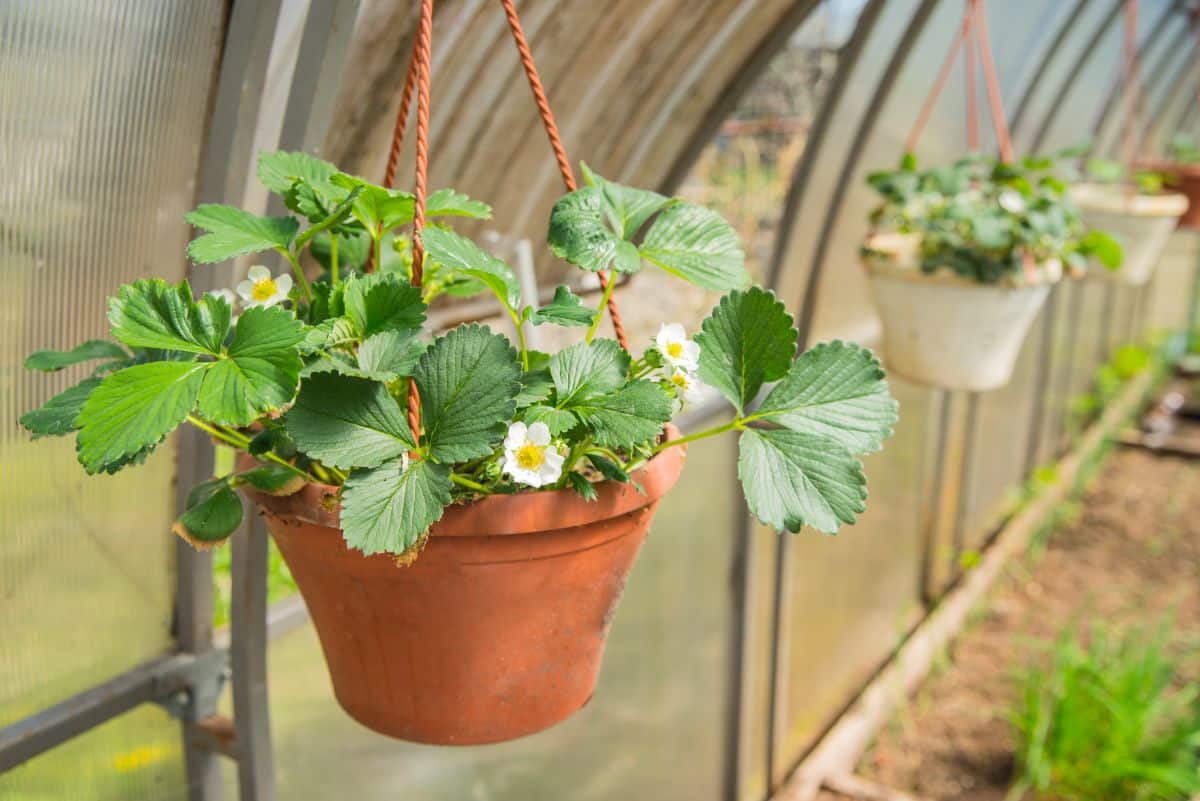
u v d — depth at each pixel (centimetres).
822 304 205
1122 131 391
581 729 175
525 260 121
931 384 151
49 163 93
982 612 325
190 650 115
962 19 215
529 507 80
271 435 82
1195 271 578
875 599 283
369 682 88
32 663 104
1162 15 344
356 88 114
